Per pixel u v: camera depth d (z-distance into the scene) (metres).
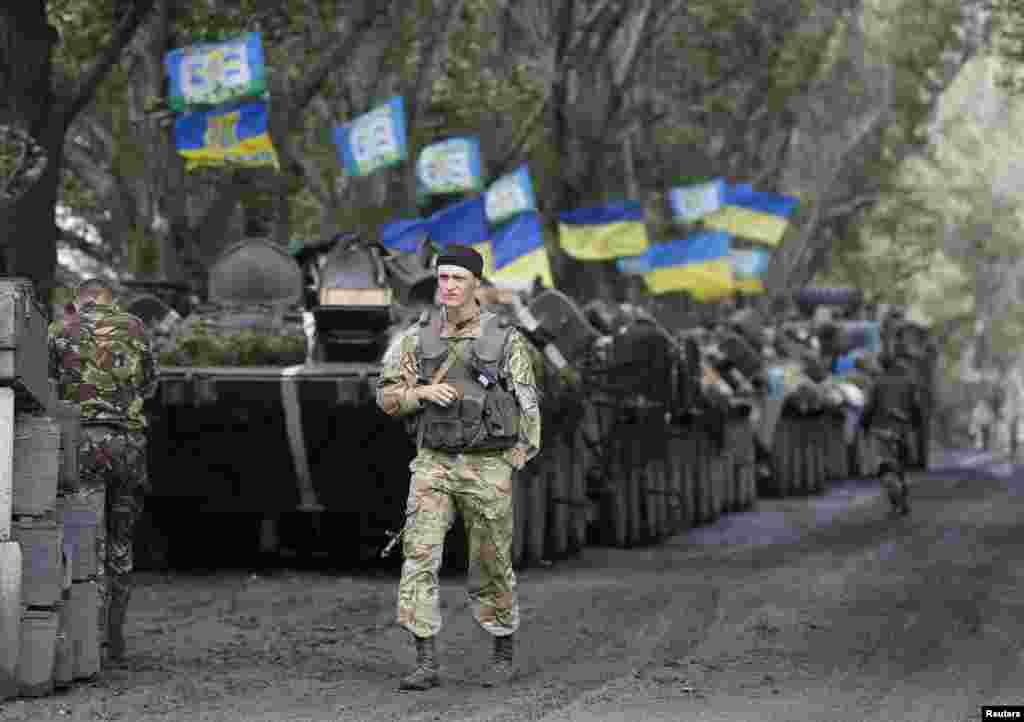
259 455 37.09
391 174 74.19
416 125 75.56
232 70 51.62
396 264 41.12
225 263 40.59
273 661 25.22
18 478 21.58
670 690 22.50
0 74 42.72
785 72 105.94
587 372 46.34
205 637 27.86
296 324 38.56
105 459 24.48
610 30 82.75
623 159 103.69
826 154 125.75
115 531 25.00
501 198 62.00
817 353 81.69
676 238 107.12
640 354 46.66
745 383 62.75
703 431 55.62
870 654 25.98
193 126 52.41
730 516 59.72
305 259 41.53
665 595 33.84
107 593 24.94
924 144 127.94
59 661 22.45
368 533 39.44
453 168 62.62
